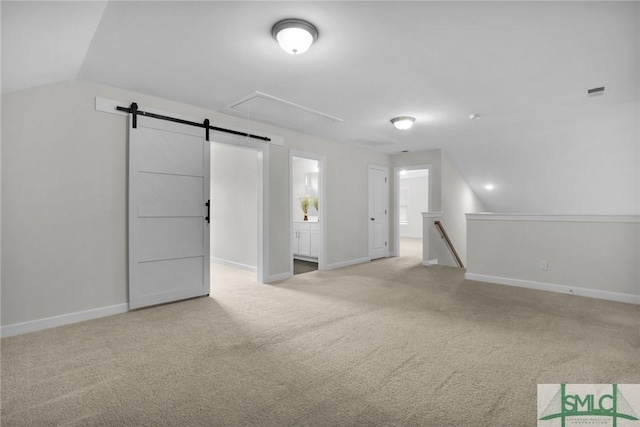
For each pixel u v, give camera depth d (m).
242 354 2.26
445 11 1.98
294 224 6.86
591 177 5.60
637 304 3.42
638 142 4.63
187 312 3.20
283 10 1.96
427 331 2.67
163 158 3.48
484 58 2.63
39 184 2.76
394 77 2.99
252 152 5.34
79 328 2.78
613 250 3.60
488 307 3.33
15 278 2.65
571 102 3.73
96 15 1.93
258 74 2.90
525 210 7.30
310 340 2.50
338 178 5.77
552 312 3.16
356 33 2.23
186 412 1.62
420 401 1.70
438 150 6.33
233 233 5.76
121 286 3.23
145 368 2.07
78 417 1.58
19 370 2.04
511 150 5.68
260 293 3.93
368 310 3.24
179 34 2.22
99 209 3.09
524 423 1.52
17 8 1.61
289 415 1.59
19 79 2.45
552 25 2.16
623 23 2.13
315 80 3.05
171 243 3.54
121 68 2.75
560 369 2.03
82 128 3.00
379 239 6.80
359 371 2.02
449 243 5.98
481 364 2.10
